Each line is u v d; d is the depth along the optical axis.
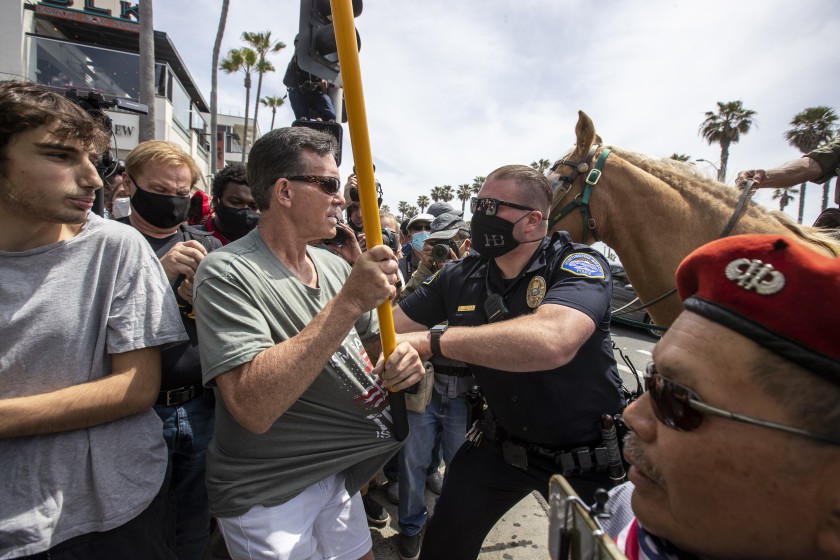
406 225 4.52
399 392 1.44
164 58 16.55
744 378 0.55
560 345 1.30
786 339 0.52
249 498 1.34
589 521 0.62
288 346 1.15
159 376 1.31
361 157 1.07
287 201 1.40
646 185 2.17
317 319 1.17
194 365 1.86
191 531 1.94
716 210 2.03
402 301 2.03
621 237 2.27
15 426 1.03
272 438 1.36
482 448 1.82
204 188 3.10
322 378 1.38
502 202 1.63
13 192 1.02
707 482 0.59
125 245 1.24
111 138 1.92
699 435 0.58
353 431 1.44
